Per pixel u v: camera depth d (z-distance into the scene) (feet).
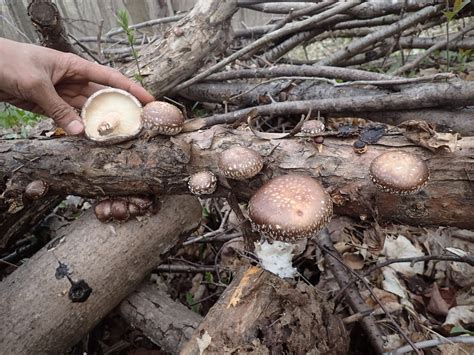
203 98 2.33
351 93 1.91
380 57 2.52
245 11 4.13
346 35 2.80
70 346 1.35
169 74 1.99
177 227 1.51
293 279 1.29
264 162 1.19
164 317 1.38
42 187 1.38
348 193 1.12
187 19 2.00
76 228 1.42
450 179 1.03
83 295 1.30
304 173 1.16
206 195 1.31
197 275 1.81
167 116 1.21
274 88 2.09
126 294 1.44
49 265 1.32
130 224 1.41
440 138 1.02
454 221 1.10
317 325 1.13
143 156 1.30
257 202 1.01
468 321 1.34
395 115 1.77
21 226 1.68
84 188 1.41
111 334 1.62
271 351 1.07
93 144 1.35
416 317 1.39
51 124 1.76
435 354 1.27
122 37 3.40
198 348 1.06
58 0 4.13
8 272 1.78
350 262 1.60
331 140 1.17
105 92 1.33
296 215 0.96
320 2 2.24
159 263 1.51
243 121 1.29
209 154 1.24
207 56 2.10
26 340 1.22
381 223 1.22
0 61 1.20
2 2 3.69
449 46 2.21
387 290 1.50
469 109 1.67
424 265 1.57
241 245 1.71
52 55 1.32
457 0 1.67
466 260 1.30
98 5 4.13
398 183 0.95
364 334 1.40
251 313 1.12
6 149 1.41
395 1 2.13
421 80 1.65
